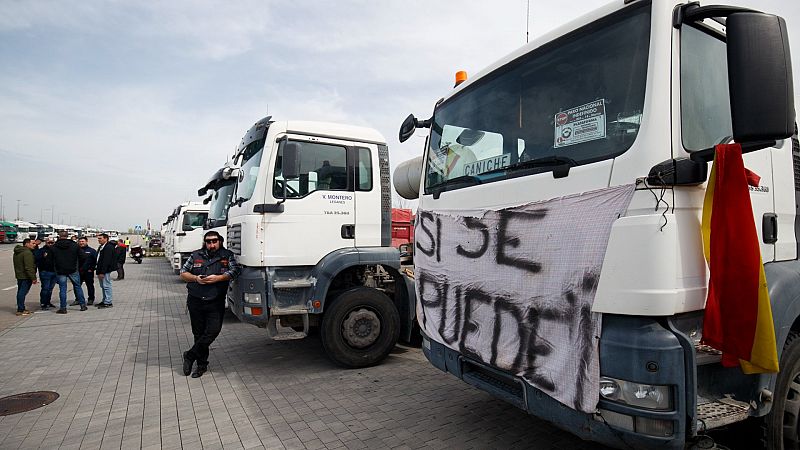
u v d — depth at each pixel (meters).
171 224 22.27
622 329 2.13
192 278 5.34
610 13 2.48
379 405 4.43
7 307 11.17
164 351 6.71
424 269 3.71
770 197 2.71
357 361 5.62
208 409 4.39
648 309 2.00
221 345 6.96
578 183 2.40
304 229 5.55
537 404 2.56
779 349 2.37
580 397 2.28
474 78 3.50
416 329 6.42
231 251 6.08
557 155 2.62
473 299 3.08
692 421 1.98
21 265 9.98
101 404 4.56
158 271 22.78
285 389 4.93
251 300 5.29
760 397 2.35
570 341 2.36
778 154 2.82
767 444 2.60
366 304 5.70
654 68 2.17
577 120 2.53
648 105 2.15
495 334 2.87
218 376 5.43
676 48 2.19
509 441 3.61
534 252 2.61
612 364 2.14
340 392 4.81
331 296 5.83
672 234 2.02
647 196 2.07
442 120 3.83
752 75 1.86
